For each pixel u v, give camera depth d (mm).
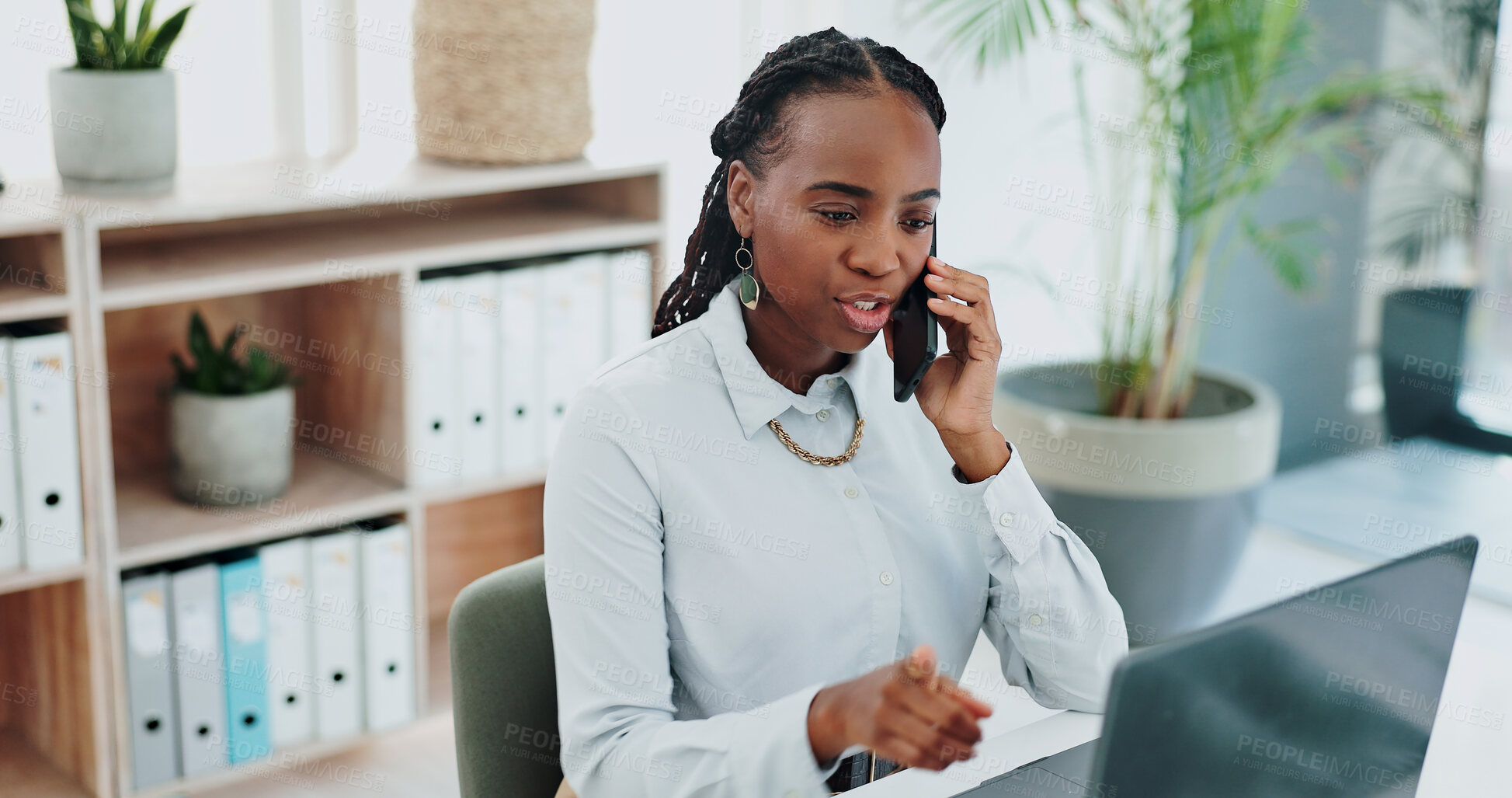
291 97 2625
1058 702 1420
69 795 2342
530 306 2588
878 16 3434
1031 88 3705
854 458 1390
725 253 1397
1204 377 3275
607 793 1226
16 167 2328
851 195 1194
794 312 1263
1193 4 2994
